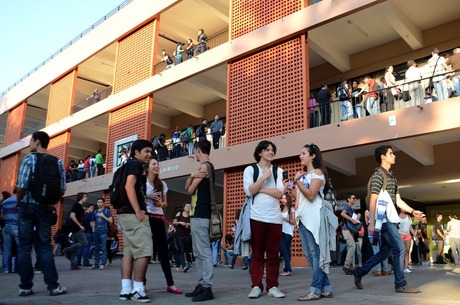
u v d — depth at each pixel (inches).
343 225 349.1
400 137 426.3
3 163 1187.9
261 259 206.7
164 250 231.5
